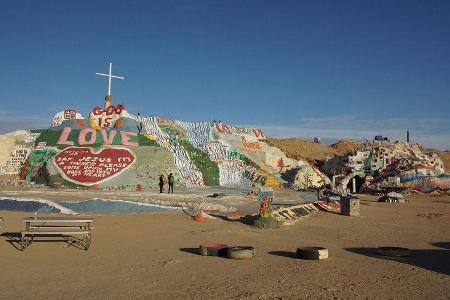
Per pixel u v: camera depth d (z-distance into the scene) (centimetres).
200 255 1305
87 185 4006
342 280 1020
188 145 5791
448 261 1273
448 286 975
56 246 1399
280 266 1167
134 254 1306
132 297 870
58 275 1047
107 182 4066
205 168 5322
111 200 2466
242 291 916
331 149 10650
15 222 1875
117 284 967
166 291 913
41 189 3819
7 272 1071
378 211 2858
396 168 5528
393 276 1066
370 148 6338
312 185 5531
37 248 1362
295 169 5997
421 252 1432
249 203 3017
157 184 4234
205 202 2844
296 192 4606
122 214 2223
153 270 1106
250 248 1287
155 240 1562
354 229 1984
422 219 2462
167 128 5966
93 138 4722
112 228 1797
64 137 4797
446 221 2380
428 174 5253
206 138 6200
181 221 2048
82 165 4172
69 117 5416
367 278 1042
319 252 1259
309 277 1045
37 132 5378
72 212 2216
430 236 1812
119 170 4212
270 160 6350
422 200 4100
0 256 1242
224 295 886
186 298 864
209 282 991
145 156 4512
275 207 2452
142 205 2420
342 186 5416
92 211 2331
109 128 5097
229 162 5800
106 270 1102
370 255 1357
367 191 5378
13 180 4375
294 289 934
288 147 9738
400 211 2905
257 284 974
